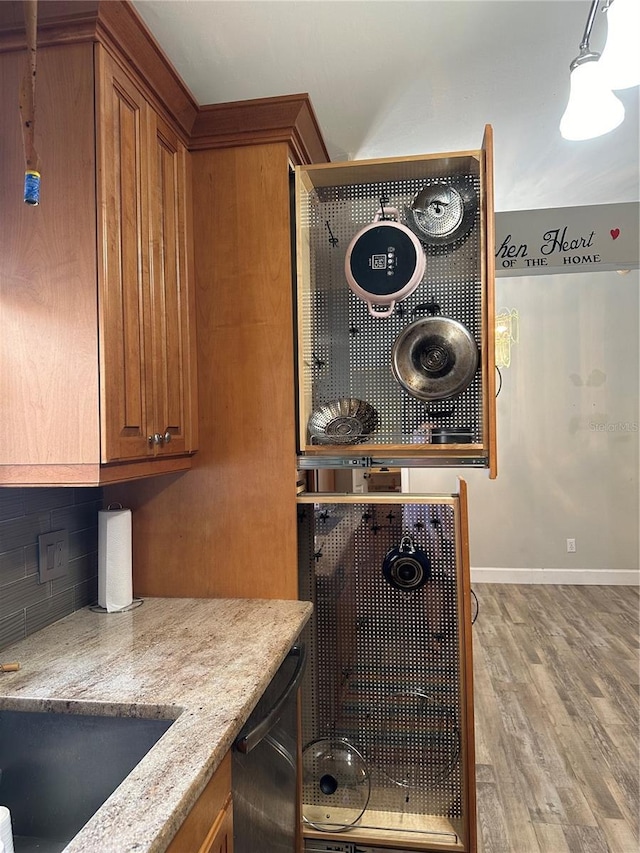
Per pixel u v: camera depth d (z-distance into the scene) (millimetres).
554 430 5023
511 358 5062
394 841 1723
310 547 1832
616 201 3465
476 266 1800
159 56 1476
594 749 2500
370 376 1849
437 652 1781
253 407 1823
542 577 5055
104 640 1472
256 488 1823
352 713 1819
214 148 1823
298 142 1880
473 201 1804
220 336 1836
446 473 5141
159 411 1579
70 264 1308
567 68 2004
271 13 1649
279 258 1805
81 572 1756
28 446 1326
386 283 1774
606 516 4984
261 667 1285
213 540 1843
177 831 827
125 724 1122
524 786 2248
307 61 1902
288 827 1604
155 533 1868
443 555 1775
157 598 1852
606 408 4957
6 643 1424
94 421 1298
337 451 1811
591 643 3703
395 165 1765
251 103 1726
